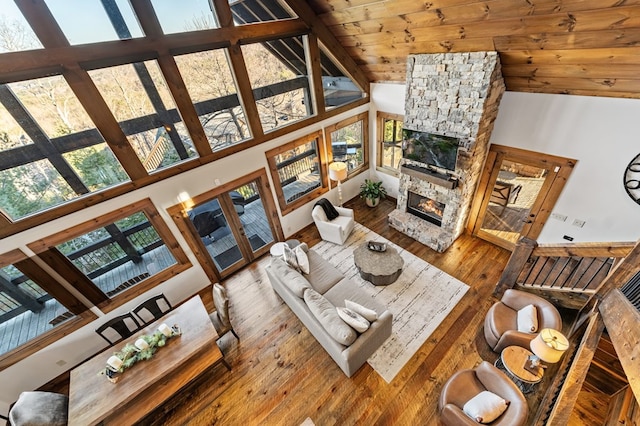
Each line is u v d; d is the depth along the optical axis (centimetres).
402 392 317
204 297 477
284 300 426
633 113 305
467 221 534
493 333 332
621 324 251
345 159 645
